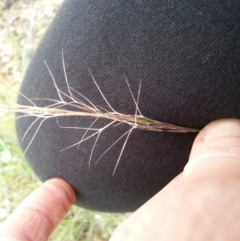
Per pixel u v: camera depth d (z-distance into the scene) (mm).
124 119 98
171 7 90
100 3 98
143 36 92
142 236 82
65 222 169
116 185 114
